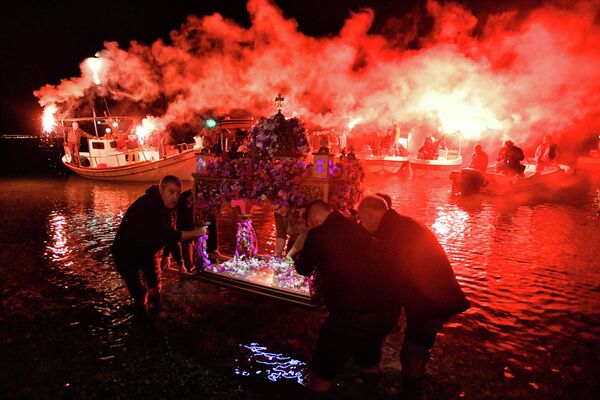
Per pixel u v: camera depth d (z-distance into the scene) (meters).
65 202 11.84
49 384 3.24
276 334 4.02
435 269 2.86
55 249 6.93
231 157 5.09
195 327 4.15
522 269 6.00
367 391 3.19
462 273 5.81
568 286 5.37
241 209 5.37
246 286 4.86
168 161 16.02
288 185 4.45
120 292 5.07
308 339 3.93
